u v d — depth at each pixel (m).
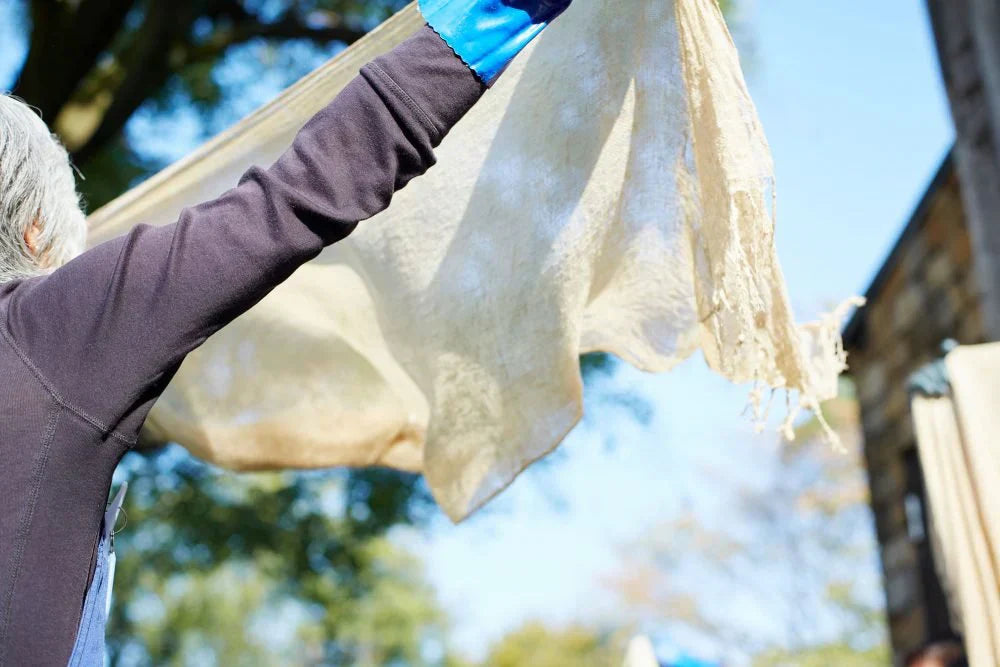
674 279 1.74
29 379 1.02
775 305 1.49
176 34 6.34
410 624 30.95
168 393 2.20
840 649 19.72
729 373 1.59
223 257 1.05
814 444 19.20
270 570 10.04
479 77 1.16
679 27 1.49
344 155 1.11
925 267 5.96
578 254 1.67
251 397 2.14
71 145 6.30
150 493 8.87
